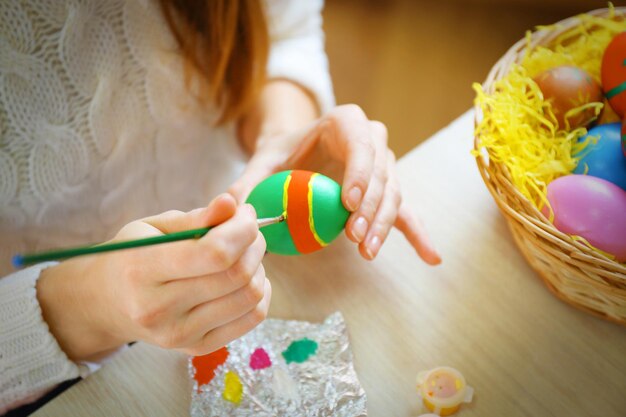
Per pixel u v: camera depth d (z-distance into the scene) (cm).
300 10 101
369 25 182
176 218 47
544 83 67
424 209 69
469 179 73
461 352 57
